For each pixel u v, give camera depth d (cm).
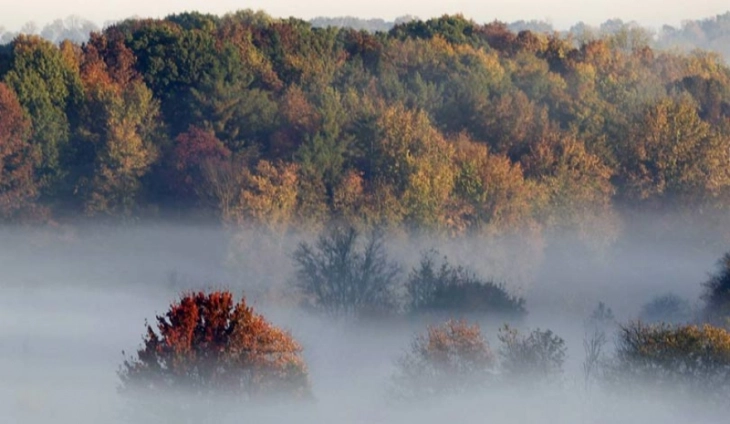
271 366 8038
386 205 16662
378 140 19175
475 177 17638
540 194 18125
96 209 19250
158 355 7919
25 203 19550
